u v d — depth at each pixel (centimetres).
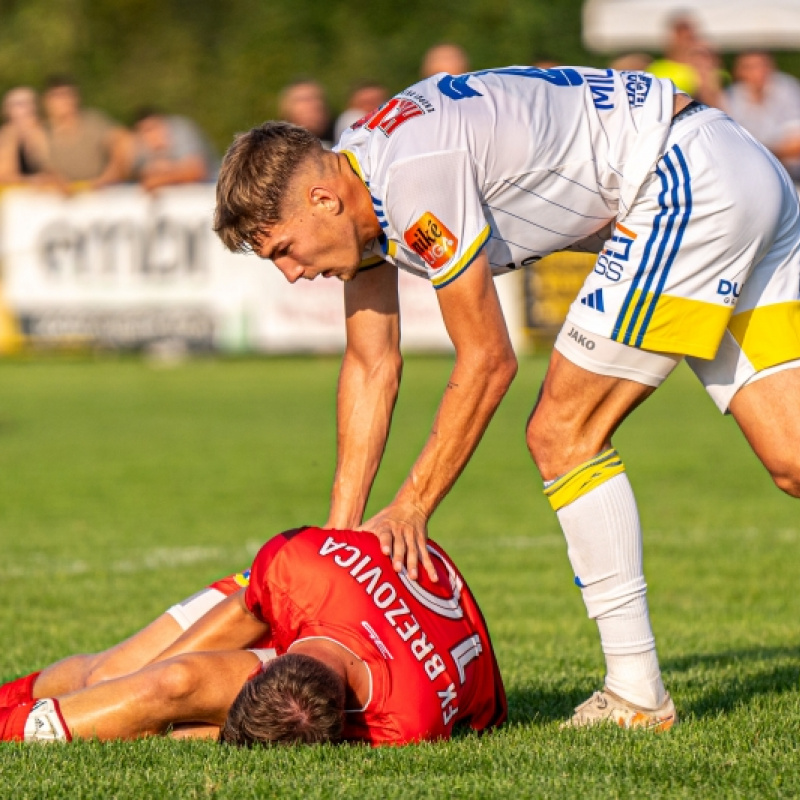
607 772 967
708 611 1766
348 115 4366
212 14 8594
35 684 1233
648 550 2200
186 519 2475
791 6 5597
